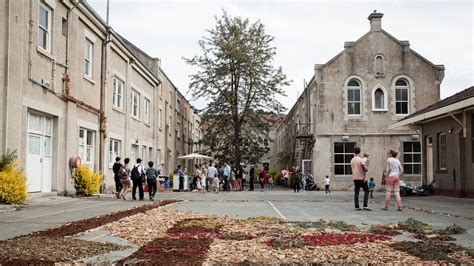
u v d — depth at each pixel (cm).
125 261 617
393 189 1509
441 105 2184
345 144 3450
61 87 1906
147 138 3506
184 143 5459
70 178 1981
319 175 3422
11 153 1445
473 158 2103
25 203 1508
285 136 5966
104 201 1838
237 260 633
